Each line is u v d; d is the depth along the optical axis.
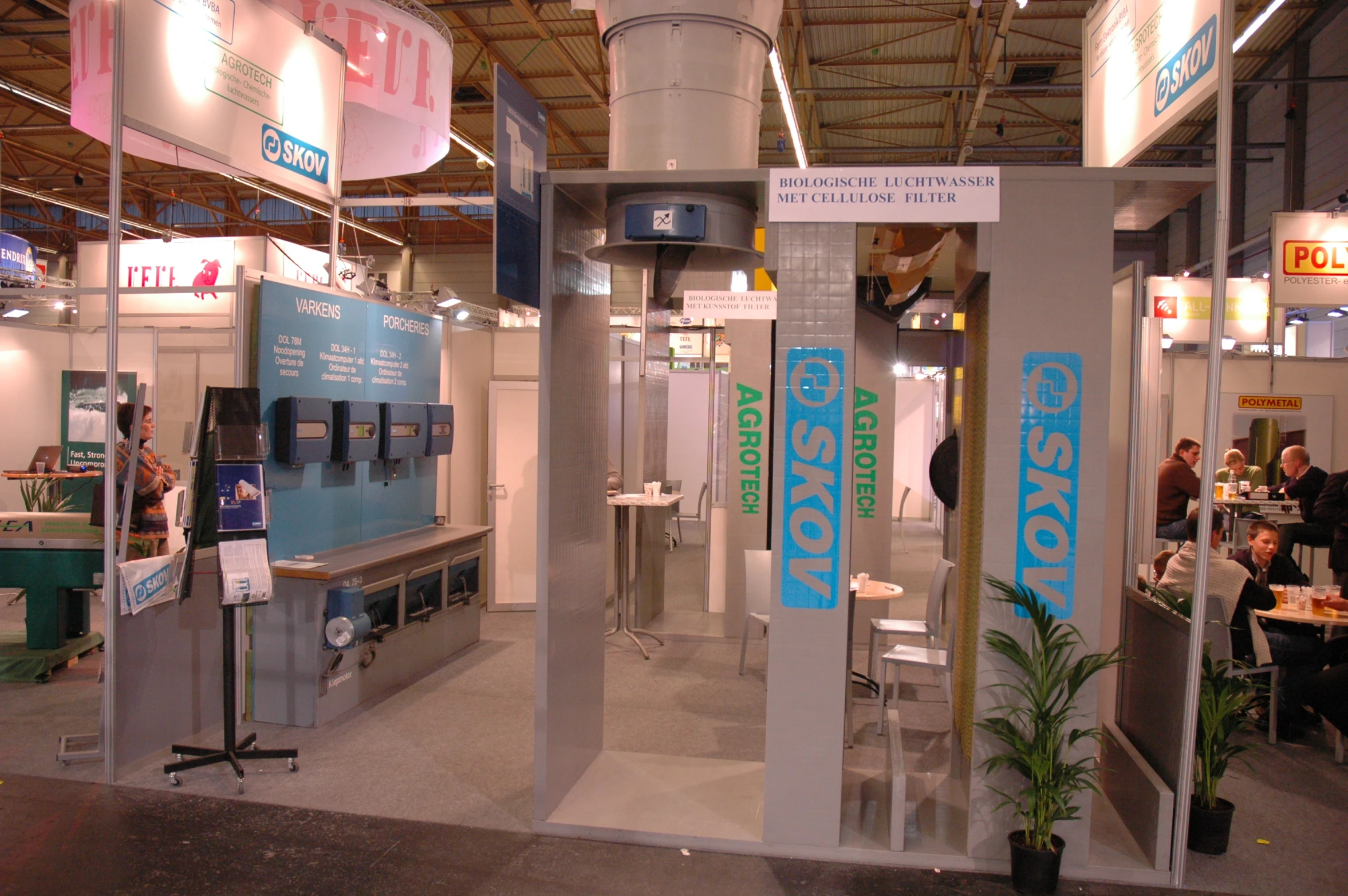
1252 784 3.93
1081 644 3.07
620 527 6.34
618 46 3.40
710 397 7.07
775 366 3.14
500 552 7.11
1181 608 3.35
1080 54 9.87
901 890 2.93
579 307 3.64
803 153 9.46
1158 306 8.95
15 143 13.11
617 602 6.38
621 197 3.37
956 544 4.01
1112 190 3.01
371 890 2.82
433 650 5.53
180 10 3.73
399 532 5.72
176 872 2.90
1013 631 3.11
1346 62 9.28
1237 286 9.01
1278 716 4.55
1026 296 3.05
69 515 5.46
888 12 9.02
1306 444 7.93
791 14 8.64
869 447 6.31
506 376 7.51
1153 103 3.31
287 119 4.43
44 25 9.25
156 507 5.11
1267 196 11.36
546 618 3.28
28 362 8.16
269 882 2.85
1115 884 3.02
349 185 15.10
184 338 6.77
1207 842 3.23
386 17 5.21
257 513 3.71
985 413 3.18
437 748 4.11
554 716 3.38
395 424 5.36
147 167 14.48
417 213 17.77
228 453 3.66
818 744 3.14
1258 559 5.17
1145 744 3.44
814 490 3.13
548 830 3.27
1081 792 3.03
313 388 4.72
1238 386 7.97
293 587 4.38
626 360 7.15
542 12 9.16
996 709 3.09
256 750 3.78
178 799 3.47
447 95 5.70
